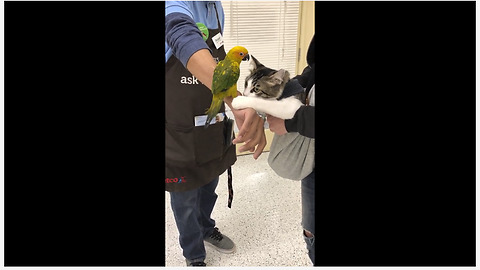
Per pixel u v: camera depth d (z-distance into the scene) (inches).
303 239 32.6
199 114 29.9
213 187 33.4
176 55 26.8
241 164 34.2
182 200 31.8
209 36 28.3
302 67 28.5
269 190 34.1
